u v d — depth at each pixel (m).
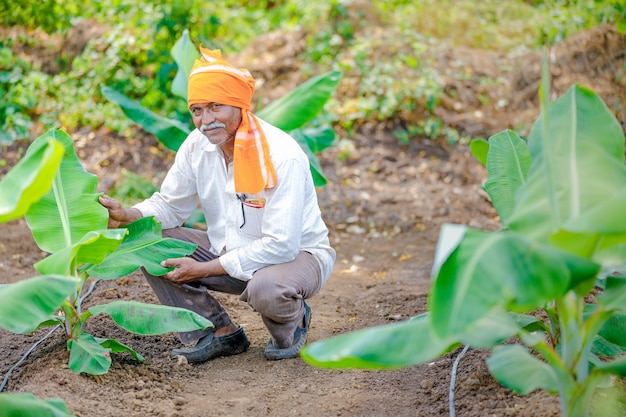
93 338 3.91
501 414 3.29
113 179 7.95
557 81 9.64
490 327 2.81
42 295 3.00
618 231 2.54
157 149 8.78
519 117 9.56
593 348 3.49
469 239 2.61
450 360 4.08
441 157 9.14
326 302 5.47
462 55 10.47
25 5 9.45
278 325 4.10
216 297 5.30
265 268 3.98
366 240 7.35
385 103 9.55
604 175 2.92
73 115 8.98
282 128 5.50
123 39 9.35
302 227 4.09
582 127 3.08
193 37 9.00
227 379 4.07
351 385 3.94
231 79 3.83
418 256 6.84
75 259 3.66
